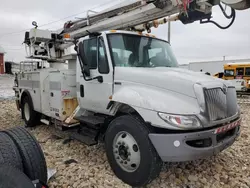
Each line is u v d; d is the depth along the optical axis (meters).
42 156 2.75
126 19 4.26
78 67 4.27
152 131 2.89
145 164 2.87
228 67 20.45
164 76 3.06
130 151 3.08
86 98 4.10
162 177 3.31
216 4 3.23
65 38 5.69
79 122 4.47
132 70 3.36
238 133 3.34
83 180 3.18
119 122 3.19
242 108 10.38
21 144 2.64
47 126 6.12
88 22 5.04
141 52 3.89
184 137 2.67
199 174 3.41
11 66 34.66
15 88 7.10
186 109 2.74
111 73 3.54
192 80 2.92
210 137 2.81
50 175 3.22
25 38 6.75
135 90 3.18
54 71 4.84
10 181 1.96
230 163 3.81
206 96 2.80
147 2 3.80
